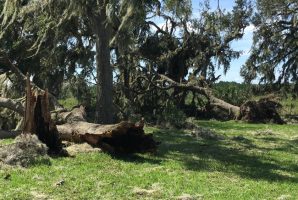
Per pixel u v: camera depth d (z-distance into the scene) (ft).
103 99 62.39
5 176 30.94
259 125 81.15
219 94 107.86
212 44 105.81
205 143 53.36
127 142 41.81
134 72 99.14
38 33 72.08
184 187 30.66
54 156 39.22
